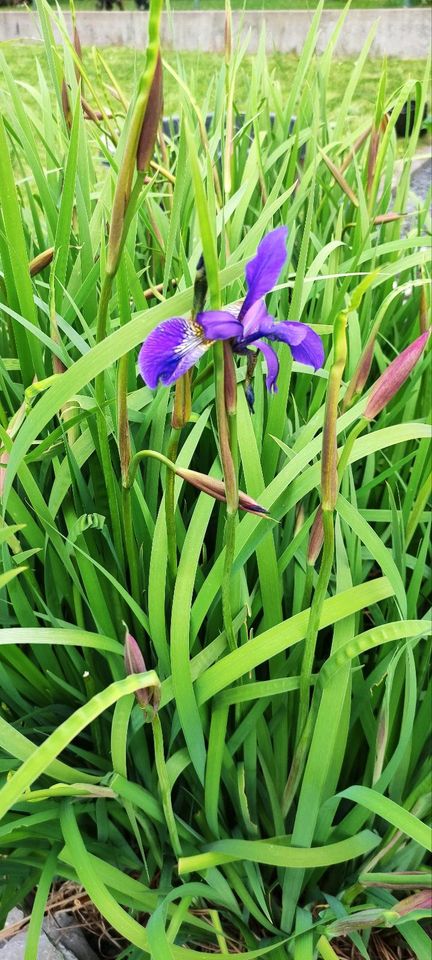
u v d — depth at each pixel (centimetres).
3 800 35
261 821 58
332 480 38
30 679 56
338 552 49
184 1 425
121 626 56
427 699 53
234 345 36
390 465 63
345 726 49
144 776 55
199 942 58
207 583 48
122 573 54
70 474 51
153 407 54
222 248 58
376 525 68
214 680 47
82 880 45
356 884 51
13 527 41
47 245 73
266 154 83
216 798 51
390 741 54
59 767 47
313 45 78
